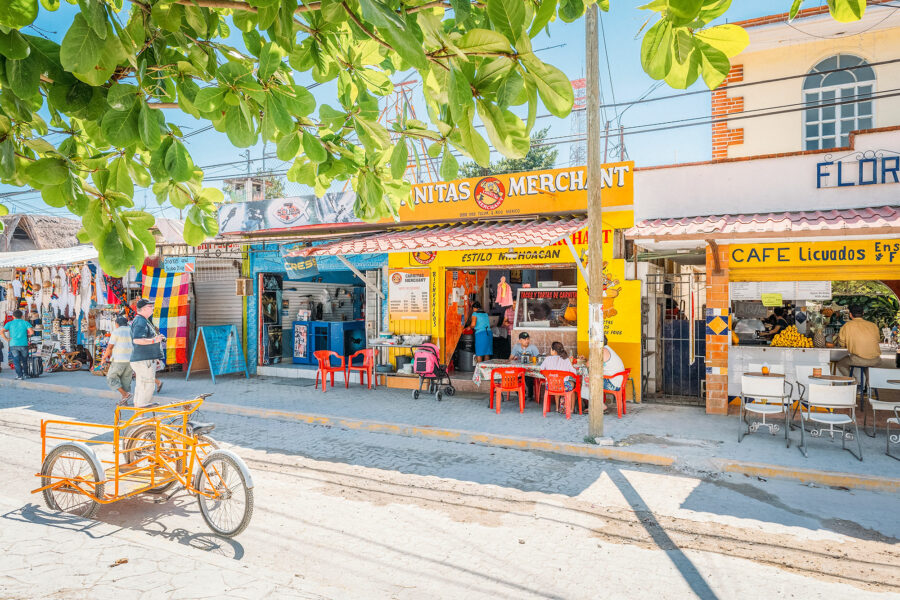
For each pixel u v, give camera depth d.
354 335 15.33
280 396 12.32
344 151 2.39
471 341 14.02
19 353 15.17
